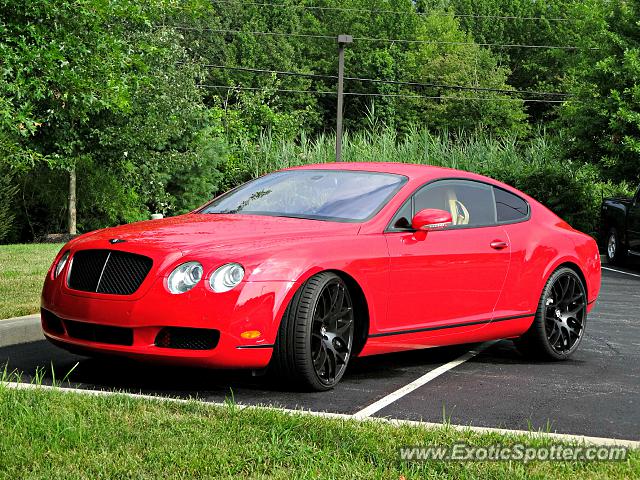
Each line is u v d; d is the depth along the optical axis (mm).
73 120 14969
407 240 5895
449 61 67625
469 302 6305
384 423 4285
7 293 8867
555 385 5938
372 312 5641
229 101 68562
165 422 4133
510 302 6617
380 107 74250
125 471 3434
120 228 5812
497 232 6602
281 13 79500
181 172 32906
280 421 4148
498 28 86312
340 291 5477
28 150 11578
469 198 6598
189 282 5008
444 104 65312
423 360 6711
